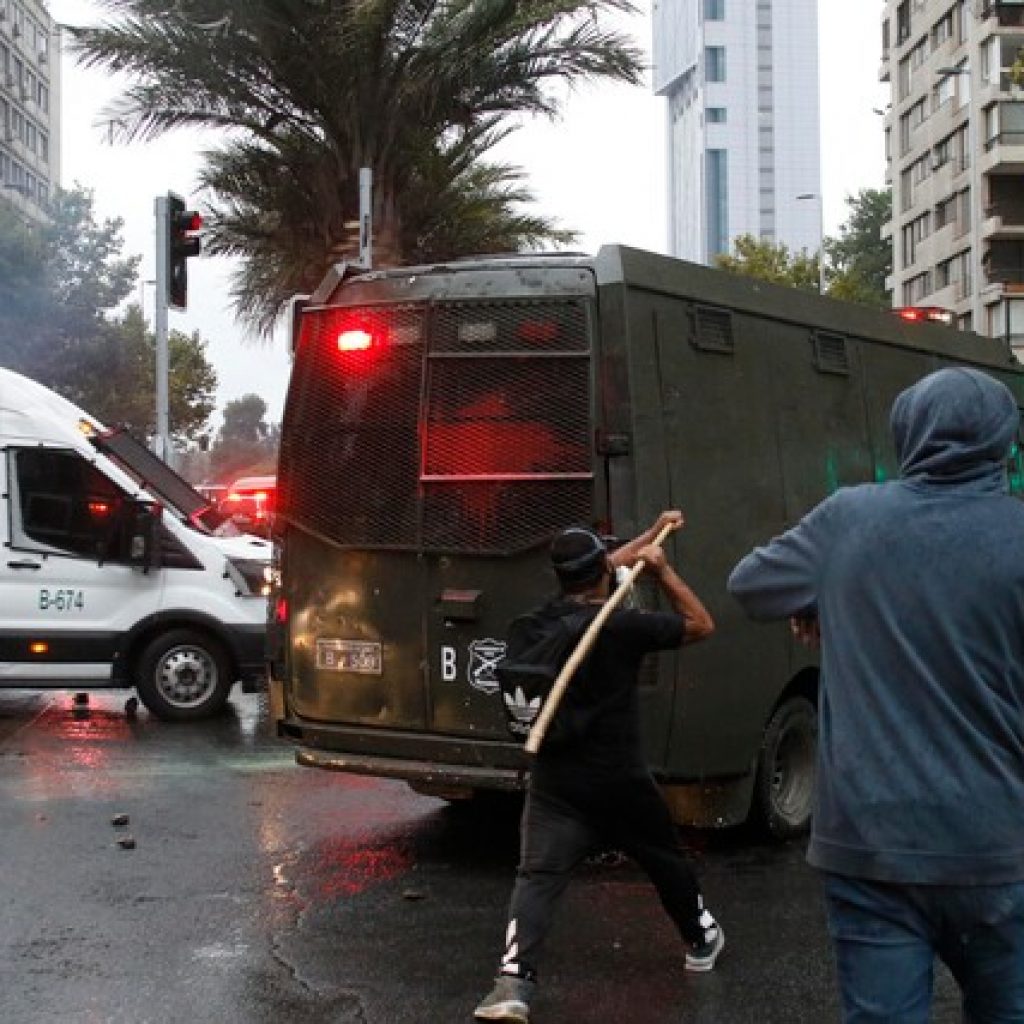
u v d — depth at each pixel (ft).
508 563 22.07
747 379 24.36
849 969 10.11
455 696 22.49
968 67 197.67
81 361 137.49
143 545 38.34
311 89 59.67
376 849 24.53
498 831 25.88
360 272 24.20
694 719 22.21
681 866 17.31
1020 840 9.80
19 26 268.82
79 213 138.62
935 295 218.18
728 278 24.39
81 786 29.81
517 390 22.20
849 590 10.28
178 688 39.01
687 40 617.62
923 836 9.76
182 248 53.47
